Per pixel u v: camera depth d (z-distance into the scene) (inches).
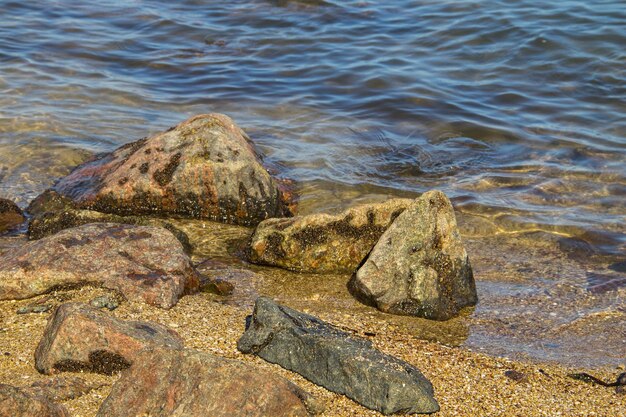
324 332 275.6
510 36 700.7
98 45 692.1
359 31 738.2
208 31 740.0
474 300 342.0
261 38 725.3
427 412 249.6
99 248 328.8
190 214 414.3
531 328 323.3
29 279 310.3
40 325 288.2
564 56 661.9
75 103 565.0
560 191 462.3
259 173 414.6
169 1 822.5
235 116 561.3
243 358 272.5
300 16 774.5
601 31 694.5
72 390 241.1
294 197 443.8
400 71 649.6
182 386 224.8
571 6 759.1
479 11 761.0
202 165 408.5
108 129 523.2
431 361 288.8
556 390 274.8
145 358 231.6
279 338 271.1
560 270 377.7
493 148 522.9
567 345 310.7
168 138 424.5
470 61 668.7
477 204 442.6
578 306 343.6
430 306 326.0
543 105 590.9
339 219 366.3
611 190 464.8
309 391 254.2
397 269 331.9
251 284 349.4
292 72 652.7
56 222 384.8
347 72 648.4
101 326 255.1
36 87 588.1
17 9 769.6
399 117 567.5
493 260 386.9
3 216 402.9
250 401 222.8
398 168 487.8
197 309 312.5
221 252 382.3
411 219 340.2
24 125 516.1
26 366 259.0
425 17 760.3
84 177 436.1
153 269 324.2
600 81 627.2
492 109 582.9
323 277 360.5
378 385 247.9
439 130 546.9
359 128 545.6
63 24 737.0
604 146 524.1
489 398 265.6
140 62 663.1
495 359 295.3
